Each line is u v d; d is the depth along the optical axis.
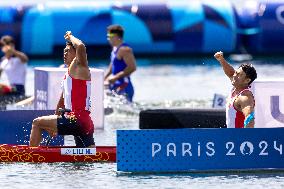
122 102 42.34
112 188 24.03
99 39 74.94
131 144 25.77
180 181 24.86
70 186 24.39
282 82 30.39
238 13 79.44
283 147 26.12
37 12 75.00
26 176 25.84
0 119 30.66
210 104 45.66
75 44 27.95
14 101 44.69
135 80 59.00
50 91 35.25
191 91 52.44
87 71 28.20
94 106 36.25
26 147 28.14
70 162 28.11
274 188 24.08
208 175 25.66
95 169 26.86
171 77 60.91
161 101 47.00
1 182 24.98
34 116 30.70
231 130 25.92
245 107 26.95
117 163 25.84
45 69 35.91
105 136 34.28
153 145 25.80
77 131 28.22
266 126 30.56
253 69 27.17
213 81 58.16
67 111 28.19
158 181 24.86
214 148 25.95
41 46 74.75
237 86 27.31
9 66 46.41
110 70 43.62
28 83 55.66
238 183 24.66
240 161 26.08
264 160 26.12
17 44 74.75
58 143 30.25
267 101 30.45
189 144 25.88
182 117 32.56
